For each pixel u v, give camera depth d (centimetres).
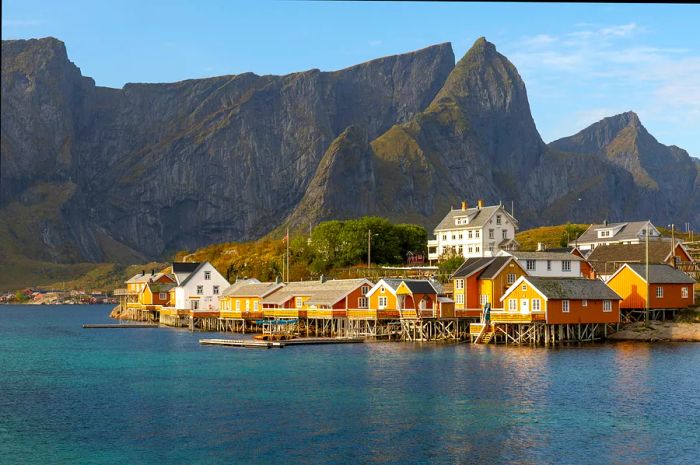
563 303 11338
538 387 7875
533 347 11131
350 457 5559
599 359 9750
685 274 12850
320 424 6469
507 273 12431
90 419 6788
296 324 14175
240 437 6109
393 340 12688
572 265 13675
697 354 10150
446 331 12506
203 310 17975
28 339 15775
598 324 12000
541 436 6031
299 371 9244
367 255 19988
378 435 6109
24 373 9706
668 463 5372
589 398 7338
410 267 18125
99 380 8994
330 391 7856
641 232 19962
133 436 6191
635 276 12400
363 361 10000
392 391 7794
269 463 5450
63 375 9469
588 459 5462
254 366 9812
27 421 6738
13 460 5581
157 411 7075
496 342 11700
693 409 6875
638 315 12544
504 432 6156
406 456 5566
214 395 7794
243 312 15912
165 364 10338
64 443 6006
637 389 7738
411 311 12519
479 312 12456
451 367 9250
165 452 5741
